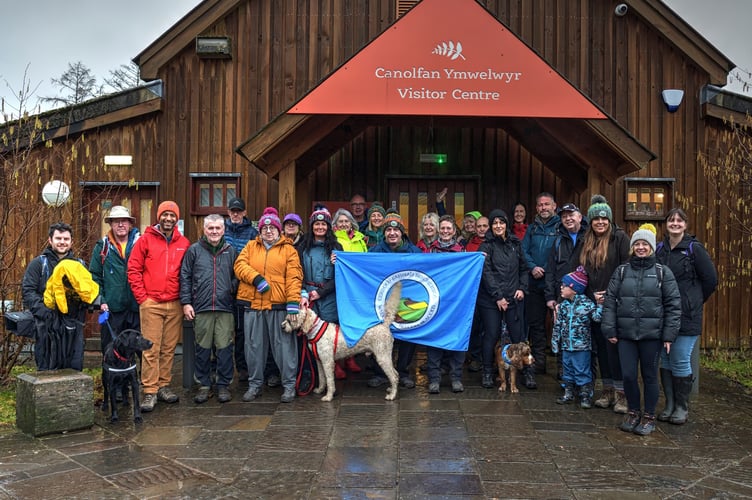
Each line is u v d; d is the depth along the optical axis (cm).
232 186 770
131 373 462
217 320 520
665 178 763
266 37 771
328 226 559
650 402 439
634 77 771
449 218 593
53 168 757
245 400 521
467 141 784
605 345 505
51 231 480
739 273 753
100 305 481
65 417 439
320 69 771
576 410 494
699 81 772
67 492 335
